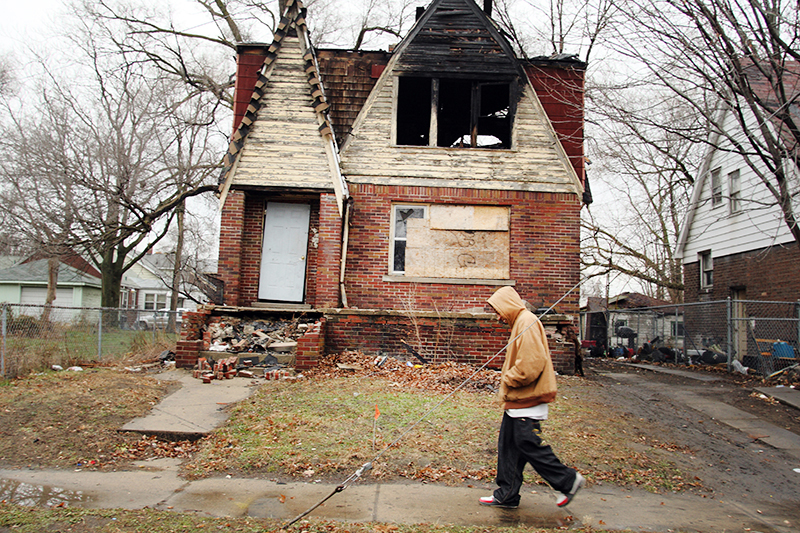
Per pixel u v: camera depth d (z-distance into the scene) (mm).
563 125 13422
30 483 4992
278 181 12352
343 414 7027
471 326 10781
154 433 6438
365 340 10789
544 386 4496
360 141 13148
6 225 18891
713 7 9711
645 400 8891
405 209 13062
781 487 5570
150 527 3930
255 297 12727
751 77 11930
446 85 14609
